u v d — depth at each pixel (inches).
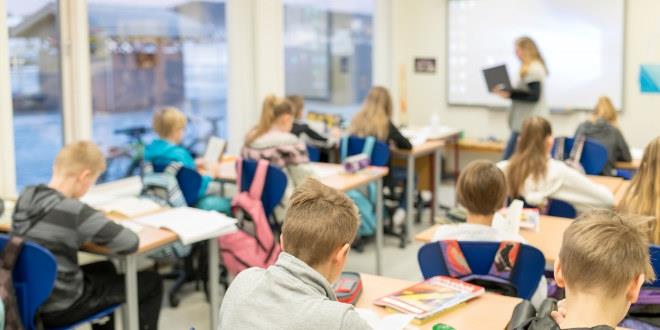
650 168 105.0
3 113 145.6
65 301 107.2
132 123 179.3
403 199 213.9
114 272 121.5
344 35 252.4
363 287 92.9
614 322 56.0
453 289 88.0
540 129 132.1
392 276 179.0
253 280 63.0
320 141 207.9
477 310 84.1
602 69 236.5
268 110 164.1
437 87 271.4
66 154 110.3
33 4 153.0
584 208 132.1
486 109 262.2
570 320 56.1
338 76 251.9
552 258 105.8
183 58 192.1
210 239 130.8
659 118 228.5
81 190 111.7
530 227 118.6
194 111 197.5
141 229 123.3
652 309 86.1
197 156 200.5
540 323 59.8
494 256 91.9
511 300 87.2
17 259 99.3
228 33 204.5
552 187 131.7
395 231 216.8
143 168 156.9
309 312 58.3
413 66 275.1
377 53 269.1
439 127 248.1
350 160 174.7
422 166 235.3
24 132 154.0
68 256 107.3
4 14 143.9
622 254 54.9
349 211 65.4
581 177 131.0
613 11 231.8
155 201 148.4
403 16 274.1
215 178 171.6
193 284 172.2
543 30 245.8
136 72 178.9
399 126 259.6
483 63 259.6
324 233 63.0
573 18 239.5
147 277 123.3
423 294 86.5
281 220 151.7
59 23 159.2
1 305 90.6
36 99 155.9
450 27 264.7
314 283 61.7
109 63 171.3
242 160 151.9
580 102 242.7
